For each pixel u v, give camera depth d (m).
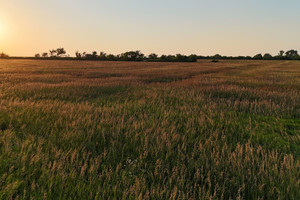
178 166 2.99
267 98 8.98
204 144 3.71
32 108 5.93
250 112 7.02
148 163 3.14
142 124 4.79
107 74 22.91
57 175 2.47
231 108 7.33
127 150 3.58
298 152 3.84
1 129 4.36
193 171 2.98
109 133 4.21
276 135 4.83
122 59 101.12
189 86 12.97
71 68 33.97
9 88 10.03
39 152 3.02
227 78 19.47
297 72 30.66
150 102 8.03
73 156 2.94
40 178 2.49
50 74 20.91
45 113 5.58
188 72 27.69
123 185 2.46
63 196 2.22
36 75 19.19
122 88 12.28
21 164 2.78
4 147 3.26
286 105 7.75
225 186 2.63
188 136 4.30
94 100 8.77
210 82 15.19
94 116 5.55
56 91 9.95
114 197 2.20
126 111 6.30
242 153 3.44
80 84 12.67
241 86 13.34
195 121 5.55
